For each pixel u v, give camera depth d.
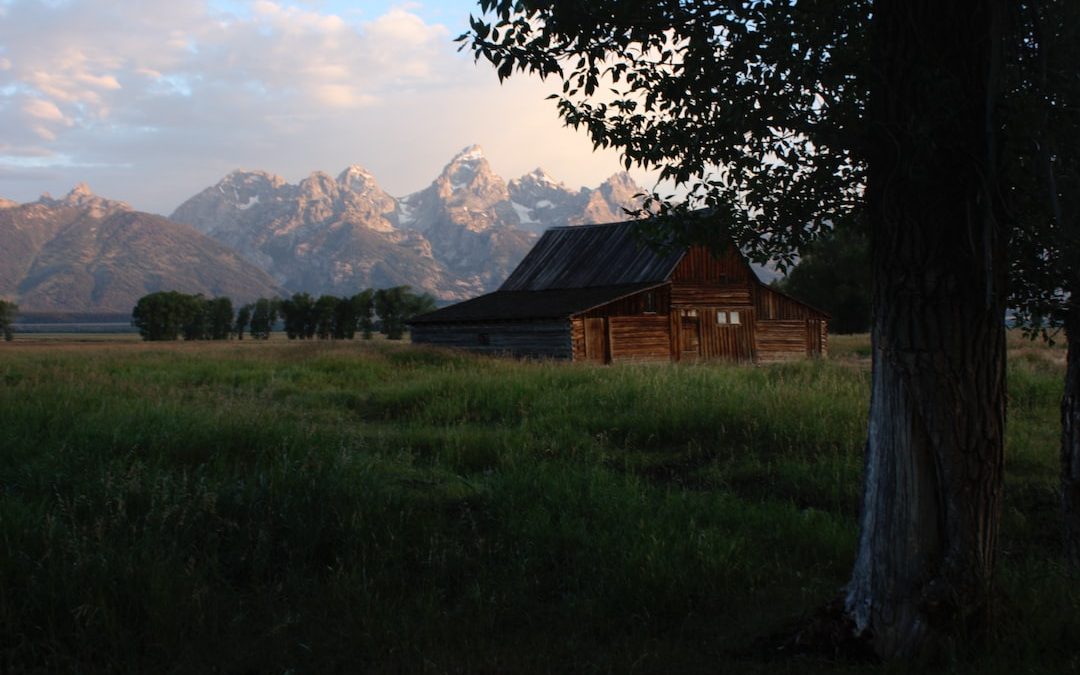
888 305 4.73
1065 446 6.42
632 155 5.42
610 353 33.78
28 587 5.49
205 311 134.62
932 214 4.55
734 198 5.64
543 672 4.71
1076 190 4.57
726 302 37.31
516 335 35.12
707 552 6.36
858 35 5.07
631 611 5.66
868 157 4.86
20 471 8.24
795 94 4.87
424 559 6.72
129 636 5.20
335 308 122.88
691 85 5.04
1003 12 4.43
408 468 9.80
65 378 18.50
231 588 6.09
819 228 5.66
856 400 13.53
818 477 9.43
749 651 4.92
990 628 4.57
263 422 11.12
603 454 10.85
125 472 8.09
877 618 4.68
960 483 4.56
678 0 4.87
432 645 5.15
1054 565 6.14
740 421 12.41
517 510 7.84
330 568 6.23
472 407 15.44
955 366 4.56
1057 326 6.29
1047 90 4.40
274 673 4.90
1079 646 4.57
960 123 4.50
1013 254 5.24
